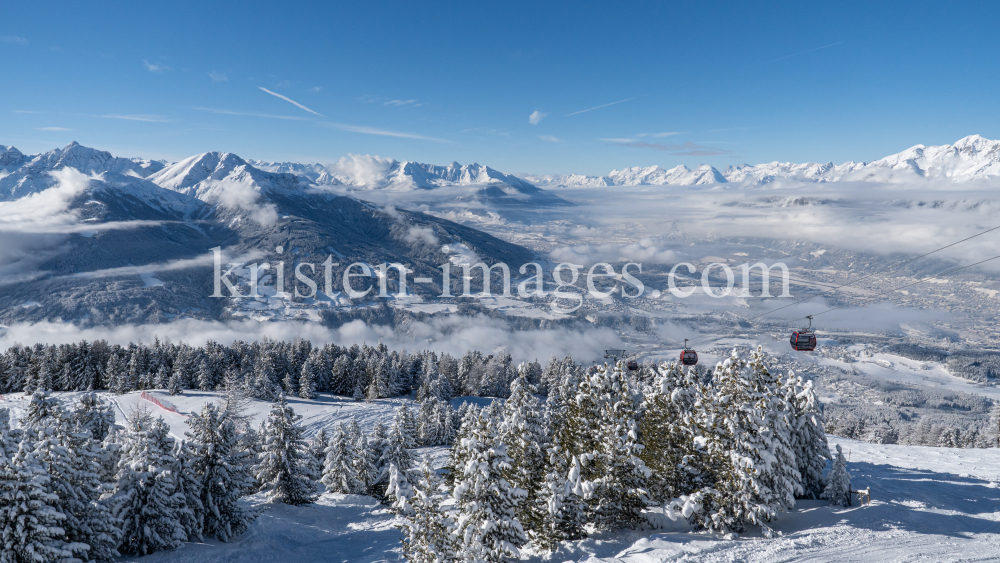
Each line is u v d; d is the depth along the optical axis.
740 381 23.58
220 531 31.94
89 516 25.45
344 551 32.78
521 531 22.08
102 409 47.09
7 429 23.05
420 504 19.77
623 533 24.92
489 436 22.58
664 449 27.36
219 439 32.28
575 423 27.27
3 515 21.84
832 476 27.20
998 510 26.67
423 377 116.81
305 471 41.97
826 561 19.95
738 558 20.55
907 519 24.38
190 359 111.62
